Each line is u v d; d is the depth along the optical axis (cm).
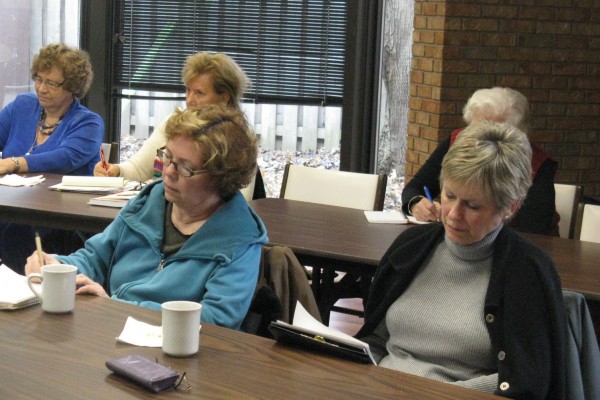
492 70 646
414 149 667
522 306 242
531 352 237
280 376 208
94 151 513
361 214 438
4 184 456
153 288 277
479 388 243
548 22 653
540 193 427
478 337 252
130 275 290
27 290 257
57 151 498
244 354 222
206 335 236
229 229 279
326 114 711
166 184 277
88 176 473
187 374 207
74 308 252
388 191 701
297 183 487
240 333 239
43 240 471
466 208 250
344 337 224
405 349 266
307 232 388
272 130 721
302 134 717
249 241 278
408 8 679
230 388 200
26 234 468
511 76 651
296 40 704
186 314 217
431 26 644
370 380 208
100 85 736
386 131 699
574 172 677
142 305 268
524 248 251
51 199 425
